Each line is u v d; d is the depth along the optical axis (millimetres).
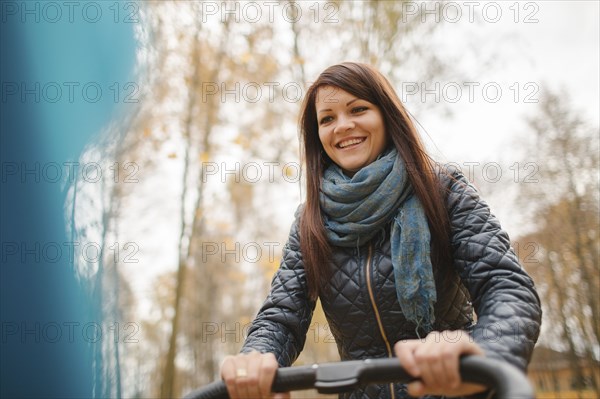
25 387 2307
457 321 1808
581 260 15422
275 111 8828
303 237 1899
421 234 1704
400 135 1885
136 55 3105
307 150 2109
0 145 2287
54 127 2477
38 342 2383
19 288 2322
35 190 2375
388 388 1700
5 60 2293
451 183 1792
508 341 1258
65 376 2531
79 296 2689
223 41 8828
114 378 5188
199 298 18531
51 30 2447
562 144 15500
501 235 1623
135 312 12375
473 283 1584
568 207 15242
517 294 1427
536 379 18281
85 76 2686
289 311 1837
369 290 1761
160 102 9320
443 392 1062
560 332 17344
